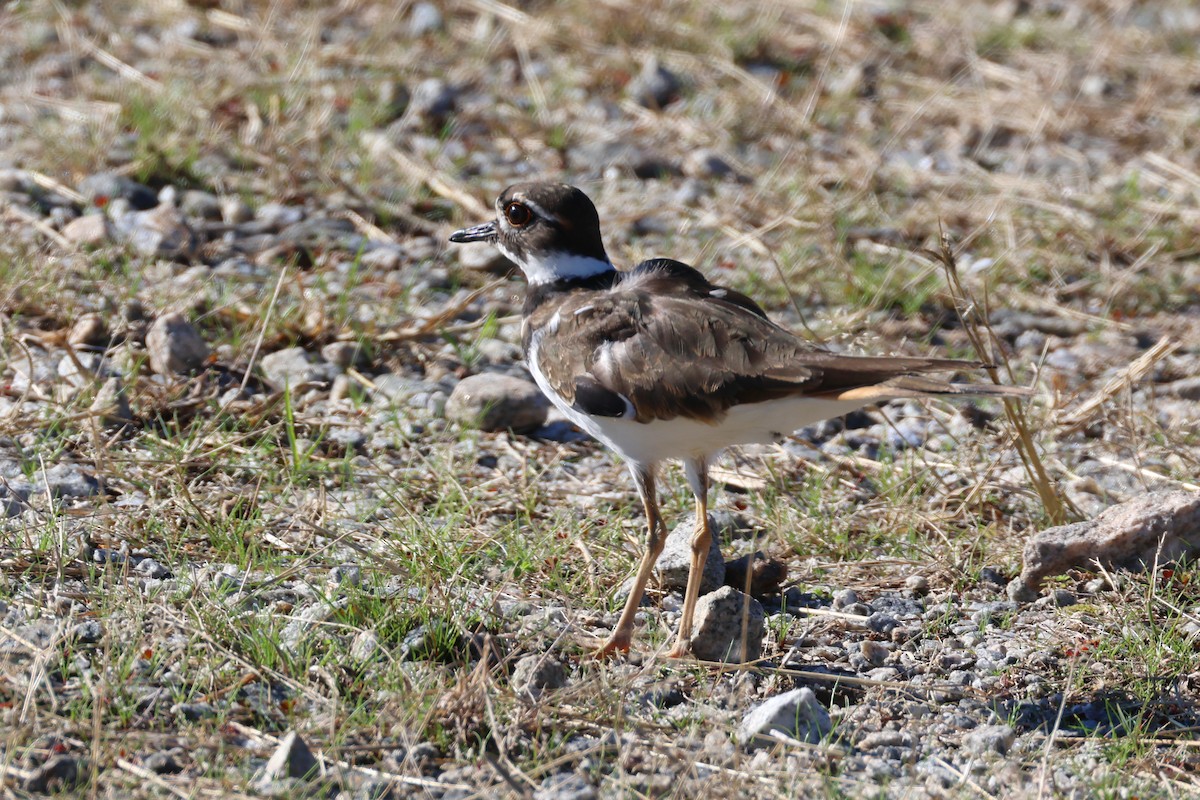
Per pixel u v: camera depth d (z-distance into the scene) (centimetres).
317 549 945
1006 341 1415
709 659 863
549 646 860
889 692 844
